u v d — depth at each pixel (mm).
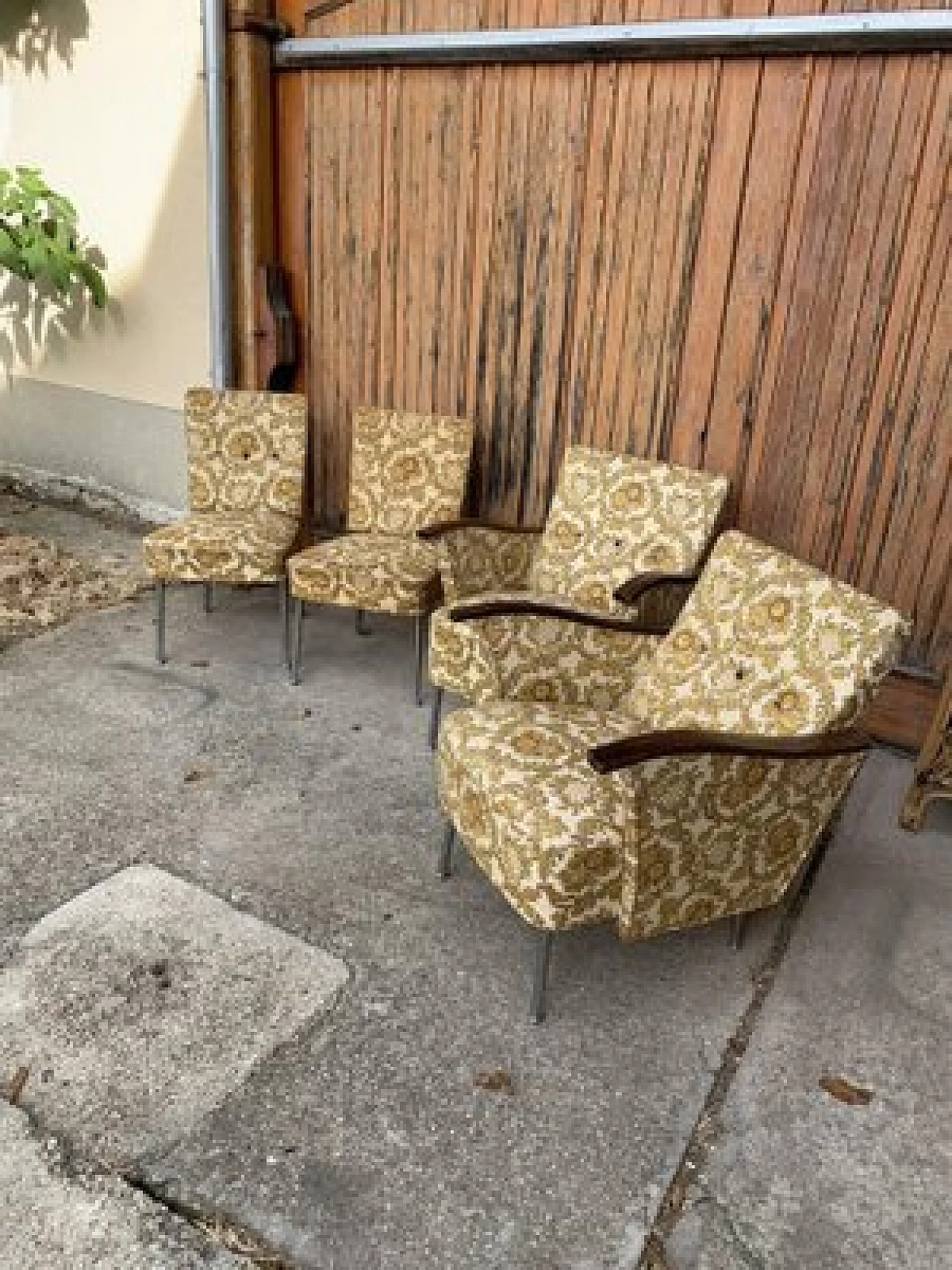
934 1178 1525
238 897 2043
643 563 2637
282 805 2385
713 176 2650
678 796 1580
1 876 2051
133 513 4438
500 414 3252
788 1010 1849
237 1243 1353
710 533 2570
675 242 2760
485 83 2951
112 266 4043
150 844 2193
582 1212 1431
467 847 1902
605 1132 1563
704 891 1745
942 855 2373
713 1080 1681
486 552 2764
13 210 3895
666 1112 1607
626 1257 1372
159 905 1992
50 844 2168
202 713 2805
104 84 3758
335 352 3605
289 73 3381
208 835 2246
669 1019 1808
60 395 4477
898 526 2629
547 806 1703
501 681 2141
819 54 2422
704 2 2561
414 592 2828
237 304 3689
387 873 2158
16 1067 1595
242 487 3375
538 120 2887
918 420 2525
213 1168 1451
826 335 2598
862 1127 1605
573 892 1656
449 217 3154
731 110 2578
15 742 2582
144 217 3852
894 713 2793
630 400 2973
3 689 2867
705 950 1998
